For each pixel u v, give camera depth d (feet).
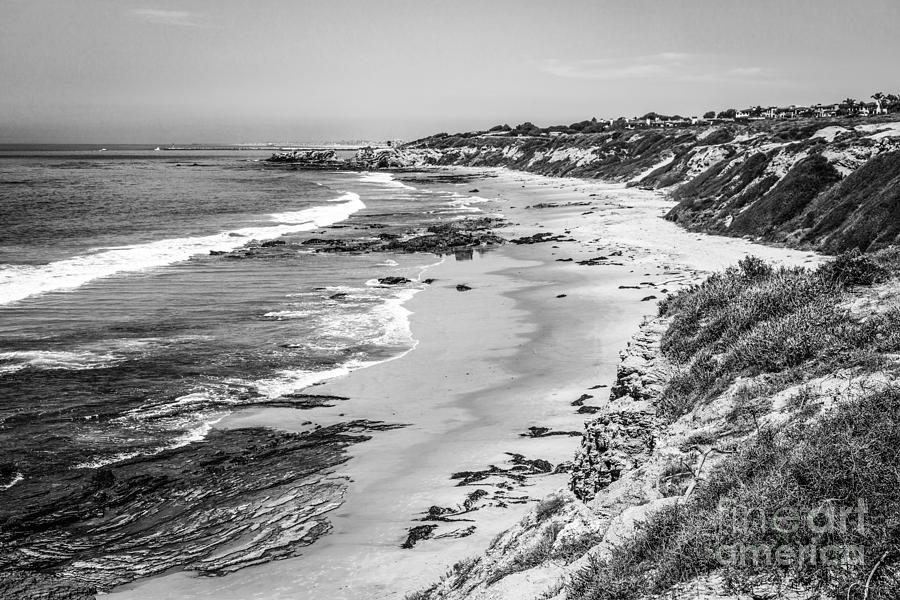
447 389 65.57
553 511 32.89
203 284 117.70
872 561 16.58
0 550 40.75
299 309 99.14
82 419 59.16
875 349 28.45
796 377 29.43
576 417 55.67
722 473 23.88
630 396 39.29
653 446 31.71
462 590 28.60
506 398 61.72
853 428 21.89
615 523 24.93
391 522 41.22
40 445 54.19
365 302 103.81
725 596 17.56
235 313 96.48
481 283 116.78
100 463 51.49
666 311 55.67
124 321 91.30
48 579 37.96
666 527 22.17
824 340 31.30
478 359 74.13
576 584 21.85
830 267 41.27
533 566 26.68
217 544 41.11
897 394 23.03
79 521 44.04
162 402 63.05
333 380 68.90
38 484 48.34
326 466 50.24
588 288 106.32
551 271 124.06
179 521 43.83
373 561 36.83
